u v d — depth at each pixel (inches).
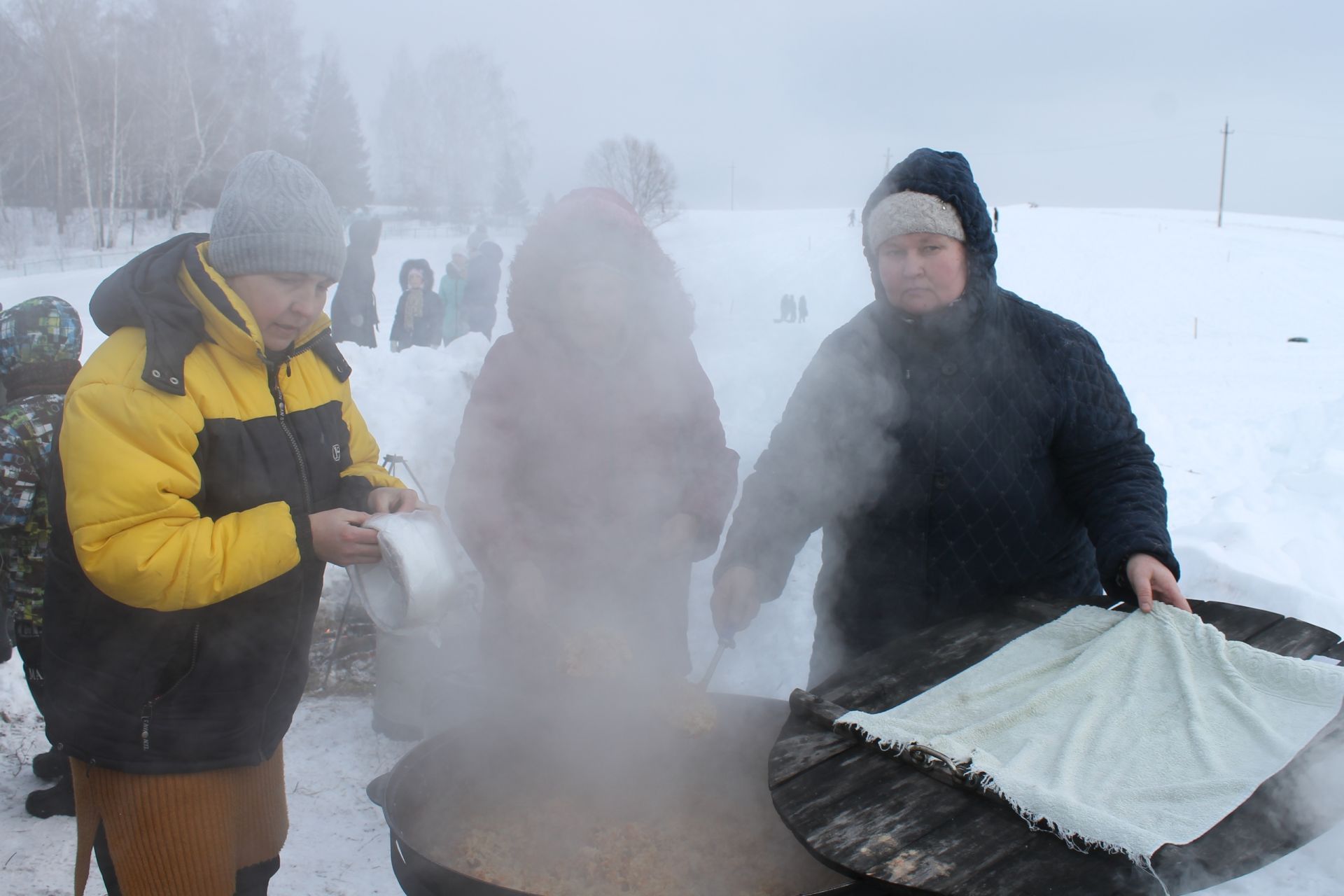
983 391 73.4
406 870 55.6
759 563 80.2
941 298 71.8
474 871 61.0
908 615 77.0
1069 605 68.5
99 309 57.4
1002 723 54.9
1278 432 243.4
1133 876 42.2
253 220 57.9
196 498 58.5
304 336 64.6
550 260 91.4
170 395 55.1
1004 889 42.1
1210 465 225.9
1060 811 45.5
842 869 44.6
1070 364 73.0
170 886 59.3
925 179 70.4
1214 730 52.1
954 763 50.8
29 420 93.2
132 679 57.4
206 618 58.1
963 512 74.2
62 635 58.1
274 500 61.3
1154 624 60.9
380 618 61.3
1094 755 51.2
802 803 49.9
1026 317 75.0
